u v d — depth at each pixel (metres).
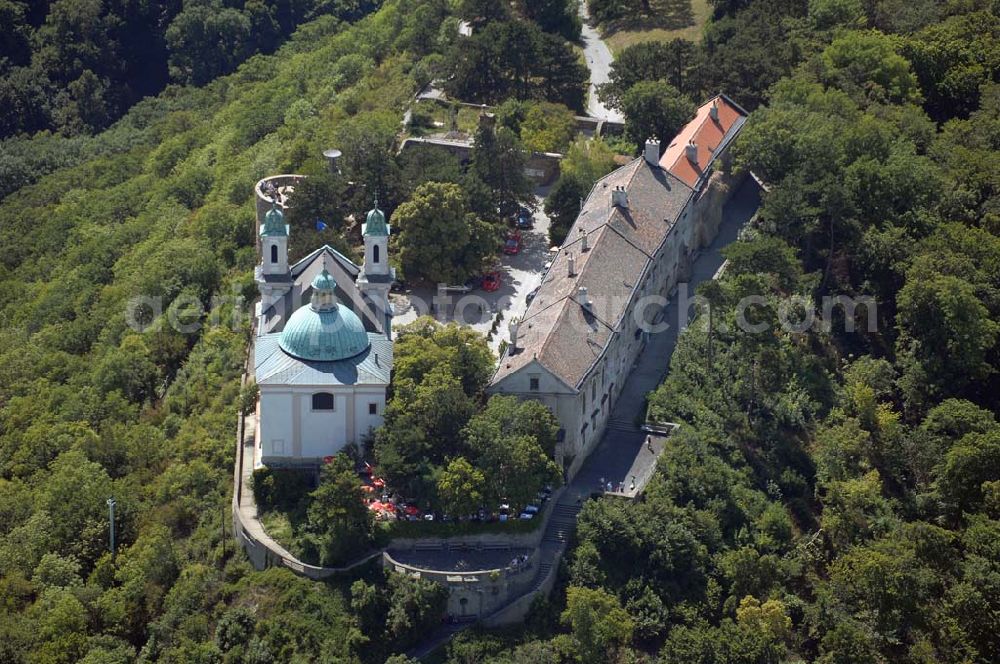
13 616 191.75
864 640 186.25
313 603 188.75
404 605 186.75
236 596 192.75
